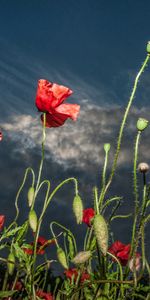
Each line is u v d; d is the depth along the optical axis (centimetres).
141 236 58
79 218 59
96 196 56
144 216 58
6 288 63
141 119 58
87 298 61
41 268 64
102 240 52
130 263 59
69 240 66
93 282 54
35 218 61
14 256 61
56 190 61
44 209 61
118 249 74
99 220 52
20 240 64
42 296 72
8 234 63
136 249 58
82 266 62
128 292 59
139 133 58
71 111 66
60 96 65
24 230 64
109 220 62
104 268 55
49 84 65
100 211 59
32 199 63
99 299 57
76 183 60
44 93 65
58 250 63
